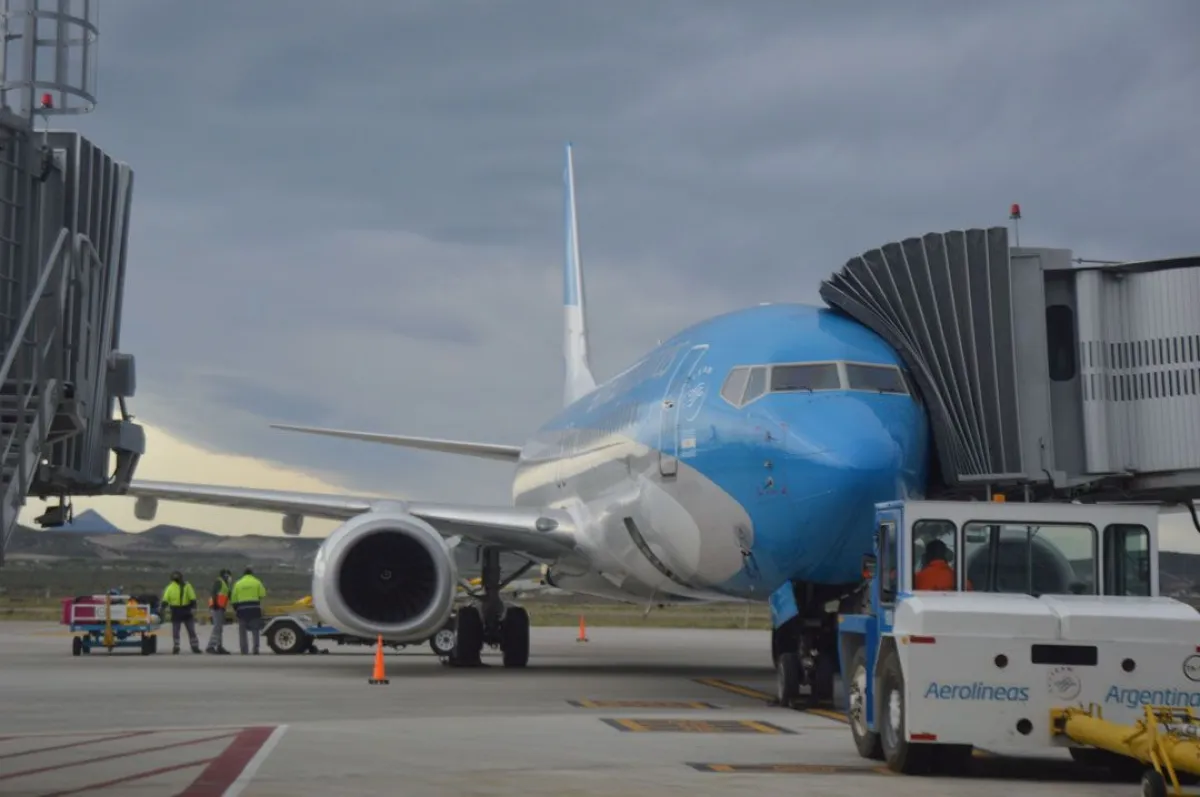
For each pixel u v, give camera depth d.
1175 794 8.76
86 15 10.60
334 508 22.55
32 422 10.46
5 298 10.41
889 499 14.41
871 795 8.84
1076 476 16.14
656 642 37.81
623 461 19.05
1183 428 15.59
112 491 12.71
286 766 9.79
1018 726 9.73
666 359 18.55
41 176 10.73
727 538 15.86
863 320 16.20
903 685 9.83
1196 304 15.62
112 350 12.54
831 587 15.88
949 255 16.33
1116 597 10.55
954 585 10.70
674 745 11.50
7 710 14.48
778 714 14.62
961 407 16.00
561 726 13.00
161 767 9.70
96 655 28.14
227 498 22.88
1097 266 16.09
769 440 14.95
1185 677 9.80
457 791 8.65
